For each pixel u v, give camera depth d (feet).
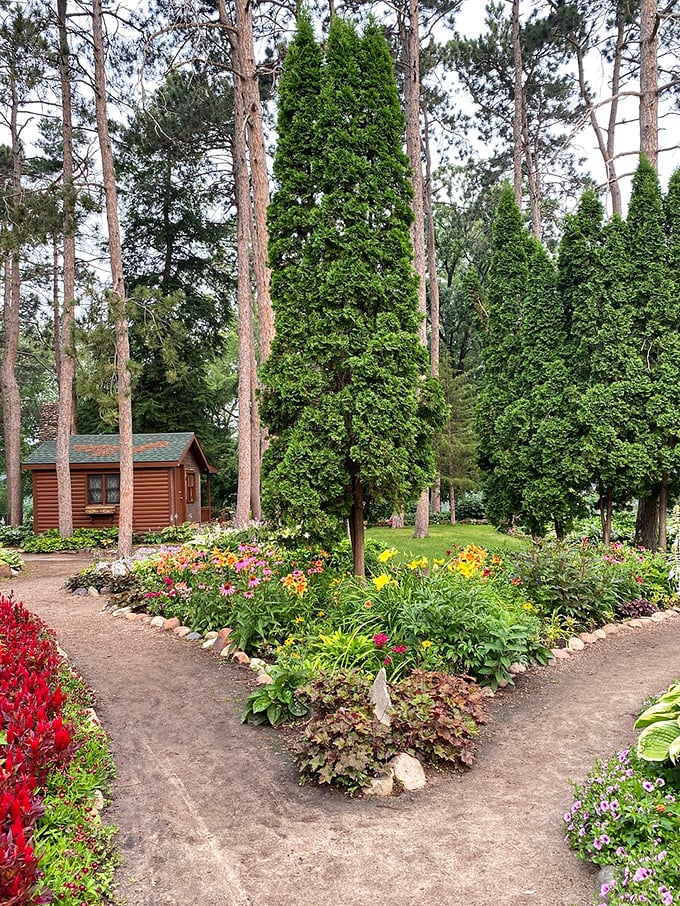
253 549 24.79
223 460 86.94
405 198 23.27
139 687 16.75
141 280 78.18
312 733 11.73
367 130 22.50
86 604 29.07
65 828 8.94
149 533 56.75
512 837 9.47
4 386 65.72
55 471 60.59
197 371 79.82
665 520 31.63
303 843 9.45
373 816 10.25
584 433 29.89
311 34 23.11
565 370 30.63
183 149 61.21
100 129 43.47
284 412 22.12
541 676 17.29
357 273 21.70
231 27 34.68
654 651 19.67
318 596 20.35
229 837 9.62
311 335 21.99
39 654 14.16
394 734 12.08
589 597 21.83
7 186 65.21
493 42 61.72
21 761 8.50
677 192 31.17
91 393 42.16
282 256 23.03
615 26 57.52
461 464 68.69
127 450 44.57
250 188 60.64
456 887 8.29
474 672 16.43
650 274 30.25
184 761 12.35
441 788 11.21
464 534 53.52
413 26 48.88
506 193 35.24
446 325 95.91
